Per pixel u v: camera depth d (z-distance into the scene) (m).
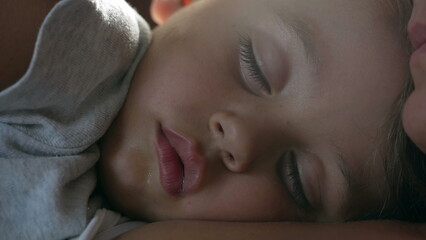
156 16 0.49
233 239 0.34
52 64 0.34
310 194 0.38
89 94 0.37
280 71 0.37
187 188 0.37
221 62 0.38
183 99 0.37
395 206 0.39
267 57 0.37
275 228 0.35
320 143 0.37
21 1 0.37
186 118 0.37
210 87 0.38
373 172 0.38
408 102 0.33
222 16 0.40
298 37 0.37
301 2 0.38
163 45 0.40
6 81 0.36
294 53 0.37
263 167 0.37
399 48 0.36
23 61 0.36
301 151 0.38
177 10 0.46
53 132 0.36
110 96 0.38
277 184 0.38
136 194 0.38
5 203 0.34
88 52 0.36
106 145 0.38
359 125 0.37
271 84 0.37
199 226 0.35
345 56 0.36
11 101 0.34
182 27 0.40
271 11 0.38
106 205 0.38
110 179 0.38
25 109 0.35
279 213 0.38
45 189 0.34
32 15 0.37
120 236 0.35
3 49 0.36
